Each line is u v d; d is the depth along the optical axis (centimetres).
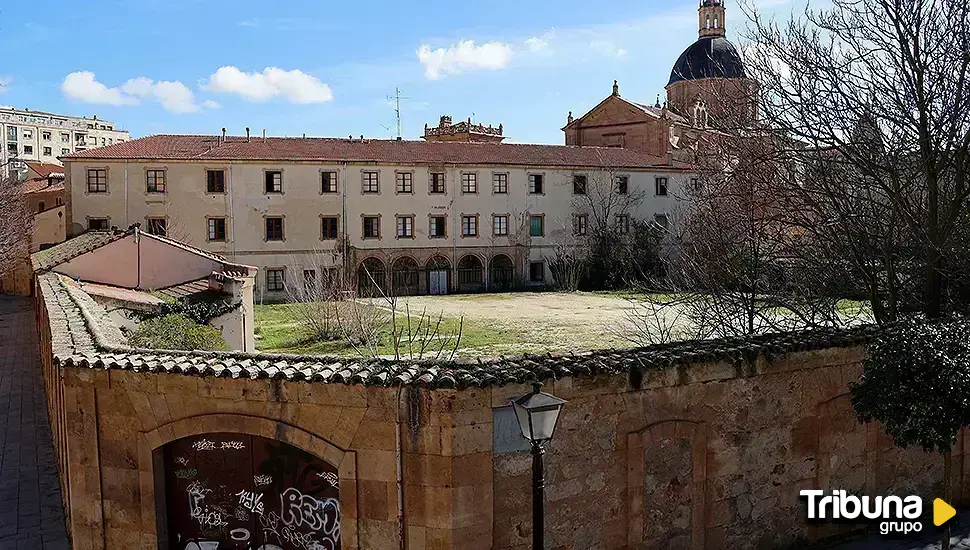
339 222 5697
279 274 5566
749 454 1162
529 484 988
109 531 1089
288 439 995
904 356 1091
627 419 1056
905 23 1503
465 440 941
